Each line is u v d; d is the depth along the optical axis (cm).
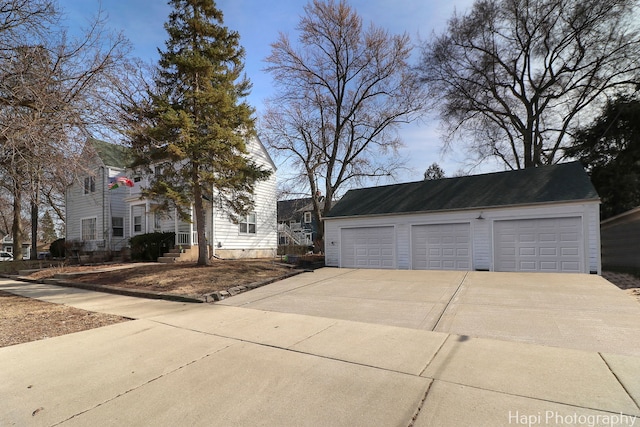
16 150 677
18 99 686
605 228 1794
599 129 1886
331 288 952
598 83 1922
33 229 2212
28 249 3988
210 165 1215
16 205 1350
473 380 352
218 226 1822
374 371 381
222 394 336
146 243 1794
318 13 2097
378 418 287
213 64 1238
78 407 317
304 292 899
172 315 673
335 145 2219
